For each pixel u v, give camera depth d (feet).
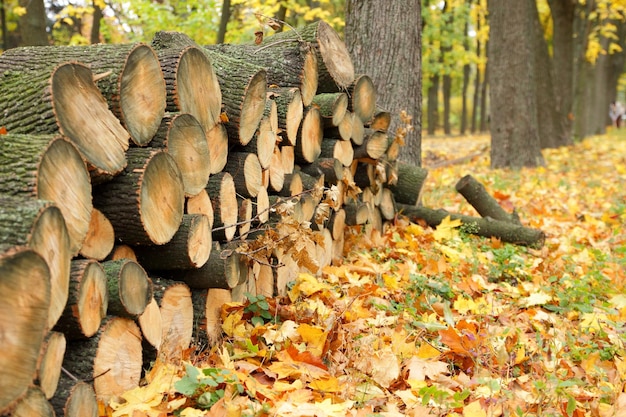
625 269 20.70
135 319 9.93
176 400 9.69
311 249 15.83
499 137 46.19
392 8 25.52
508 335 13.61
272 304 13.75
